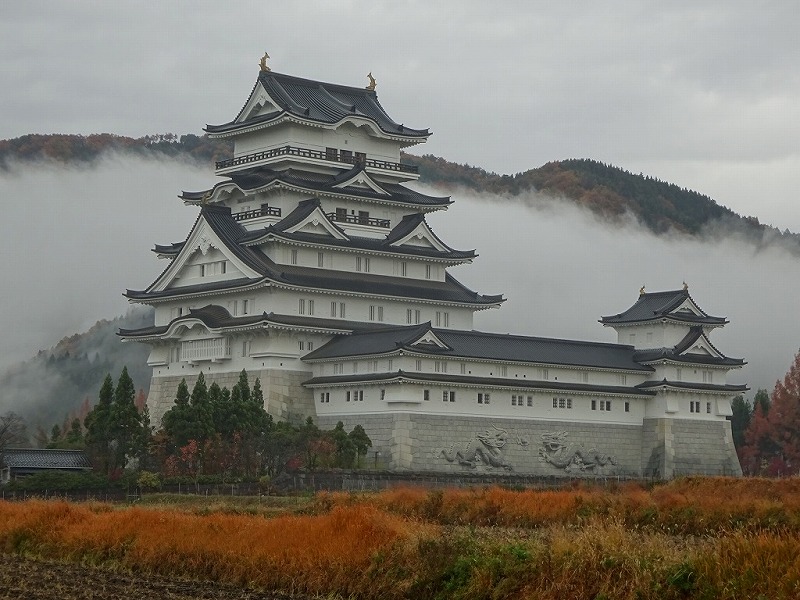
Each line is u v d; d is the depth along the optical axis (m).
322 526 72.81
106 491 133.25
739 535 60.03
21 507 89.62
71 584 68.25
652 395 177.62
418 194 191.25
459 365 159.88
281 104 180.12
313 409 165.25
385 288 175.75
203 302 175.38
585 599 59.28
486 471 158.88
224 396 149.50
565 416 169.25
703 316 187.25
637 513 91.88
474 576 63.38
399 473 144.88
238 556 71.69
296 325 163.25
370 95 197.88
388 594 65.19
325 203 180.62
